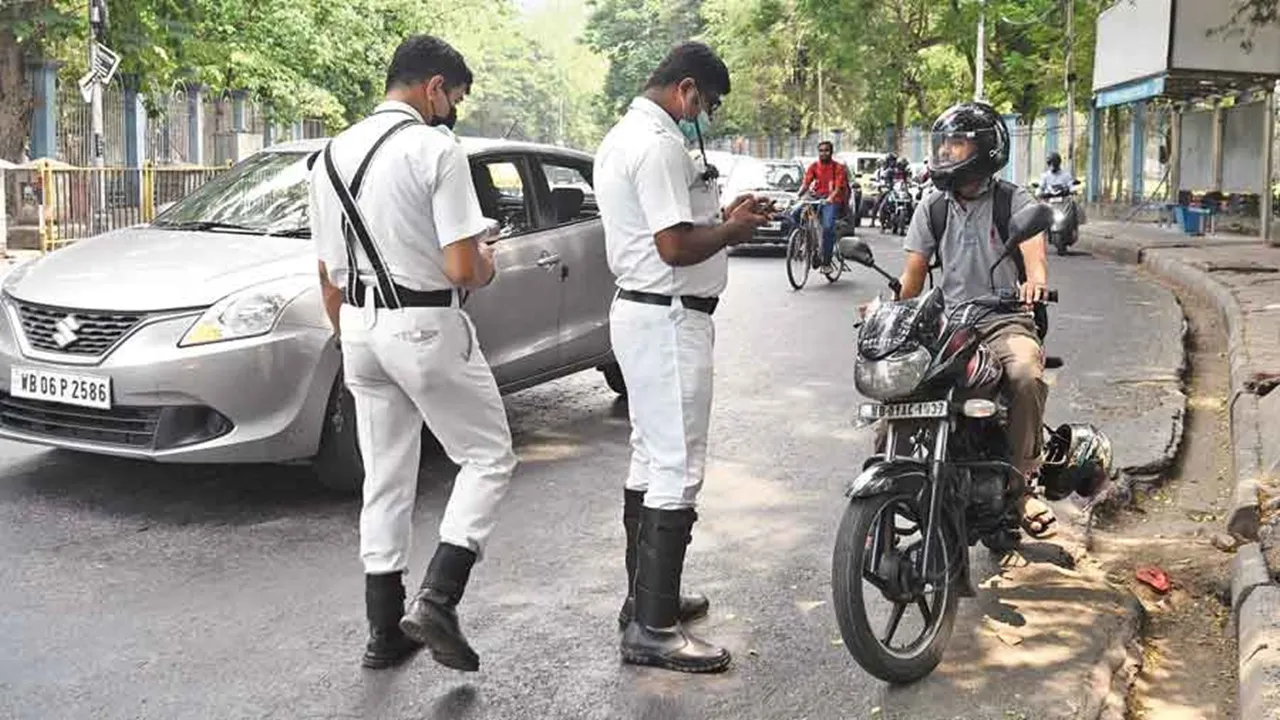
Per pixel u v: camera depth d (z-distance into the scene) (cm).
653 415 426
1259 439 706
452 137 416
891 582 412
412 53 425
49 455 684
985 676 427
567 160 777
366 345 420
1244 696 401
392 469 432
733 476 671
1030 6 3231
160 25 1952
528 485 652
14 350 595
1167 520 620
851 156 3189
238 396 572
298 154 746
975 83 3412
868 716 400
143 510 596
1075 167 3322
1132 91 2362
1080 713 402
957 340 424
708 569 534
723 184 2041
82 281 603
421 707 404
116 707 402
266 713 399
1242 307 1236
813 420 793
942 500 427
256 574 517
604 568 533
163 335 574
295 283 595
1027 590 504
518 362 711
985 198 485
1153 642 478
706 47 421
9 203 1767
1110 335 1126
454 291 421
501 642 456
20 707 400
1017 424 455
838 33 3475
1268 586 481
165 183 1958
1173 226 2517
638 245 418
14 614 473
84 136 2209
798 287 1477
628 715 400
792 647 454
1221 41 2055
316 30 2966
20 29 1744
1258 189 2194
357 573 520
